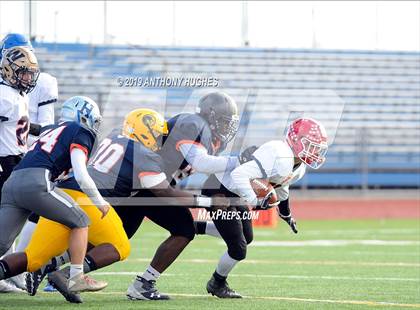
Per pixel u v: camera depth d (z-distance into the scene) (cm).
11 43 1502
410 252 2511
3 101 1401
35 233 1259
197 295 1466
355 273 1909
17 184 1240
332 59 5278
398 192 4772
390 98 5269
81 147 1248
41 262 1262
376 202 4459
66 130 1259
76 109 1277
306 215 4309
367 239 3036
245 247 1388
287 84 5122
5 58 1397
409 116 5225
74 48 4497
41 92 1631
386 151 4944
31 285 1341
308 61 5225
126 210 1363
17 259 1246
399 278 1795
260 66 5131
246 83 5094
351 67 5266
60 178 1353
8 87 1414
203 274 1875
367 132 5009
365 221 4081
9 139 1430
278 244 2833
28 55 1397
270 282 1712
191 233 1365
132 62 4634
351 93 5228
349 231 3450
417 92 5306
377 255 2412
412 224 3869
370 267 2058
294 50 5216
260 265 2117
